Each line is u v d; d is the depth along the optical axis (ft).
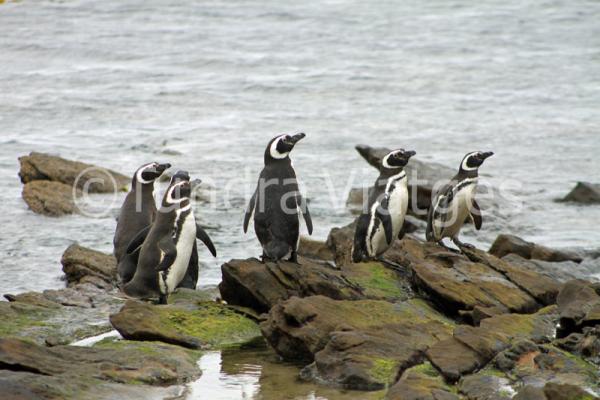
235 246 135.95
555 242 141.38
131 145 211.20
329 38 367.66
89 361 76.48
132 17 407.03
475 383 71.26
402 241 110.63
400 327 82.43
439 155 207.10
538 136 226.38
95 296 102.53
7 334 88.79
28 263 124.67
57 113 248.52
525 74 306.35
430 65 319.27
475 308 91.30
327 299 87.66
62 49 341.62
